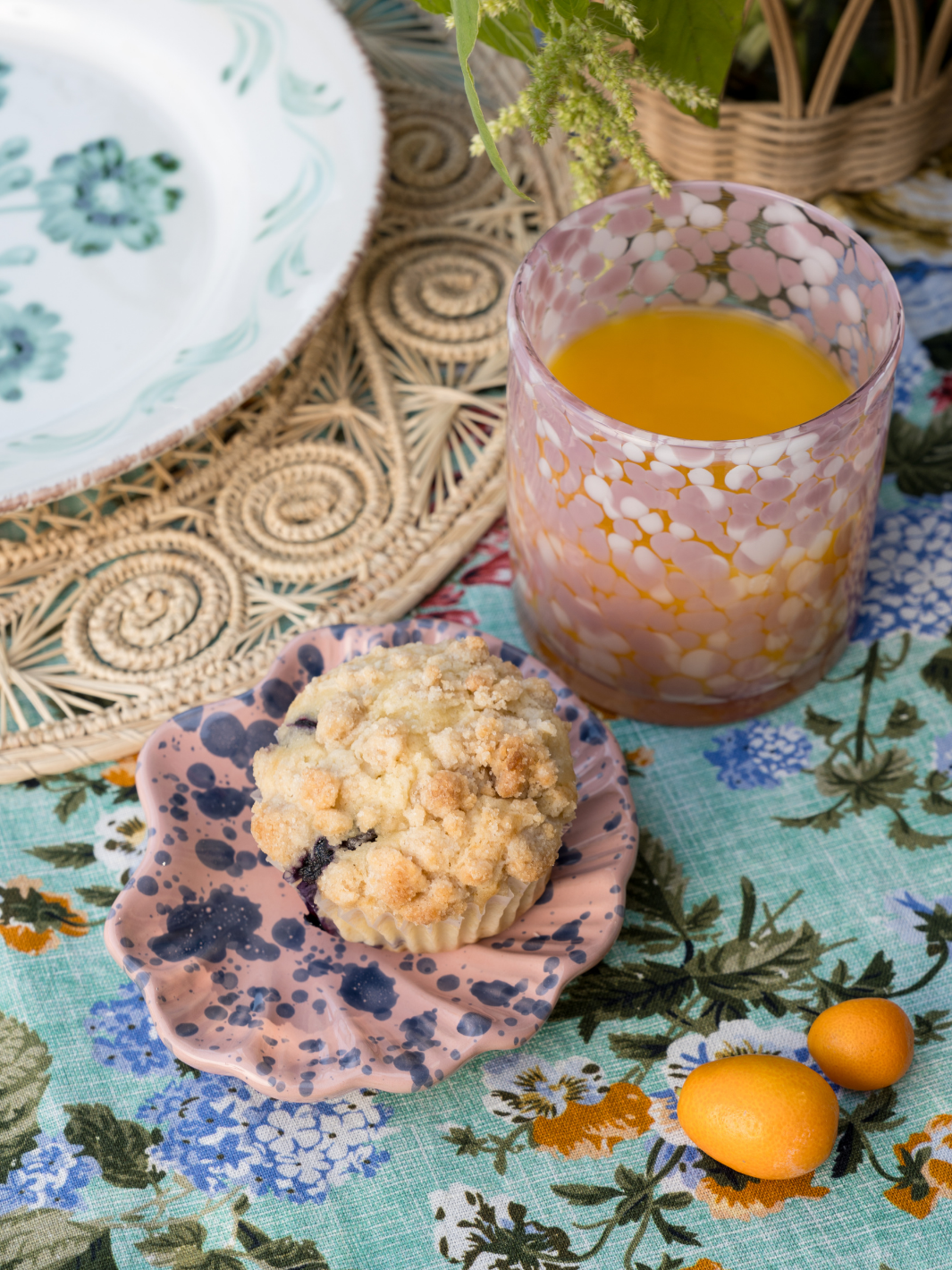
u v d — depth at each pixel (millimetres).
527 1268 533
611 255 600
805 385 606
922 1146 547
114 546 648
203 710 584
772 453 539
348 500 654
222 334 649
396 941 558
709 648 583
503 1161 548
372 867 543
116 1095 558
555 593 597
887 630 633
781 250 597
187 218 696
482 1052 539
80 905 589
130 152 712
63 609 639
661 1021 567
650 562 566
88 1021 569
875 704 619
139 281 679
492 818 544
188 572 645
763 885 588
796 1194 542
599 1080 559
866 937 579
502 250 711
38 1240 538
